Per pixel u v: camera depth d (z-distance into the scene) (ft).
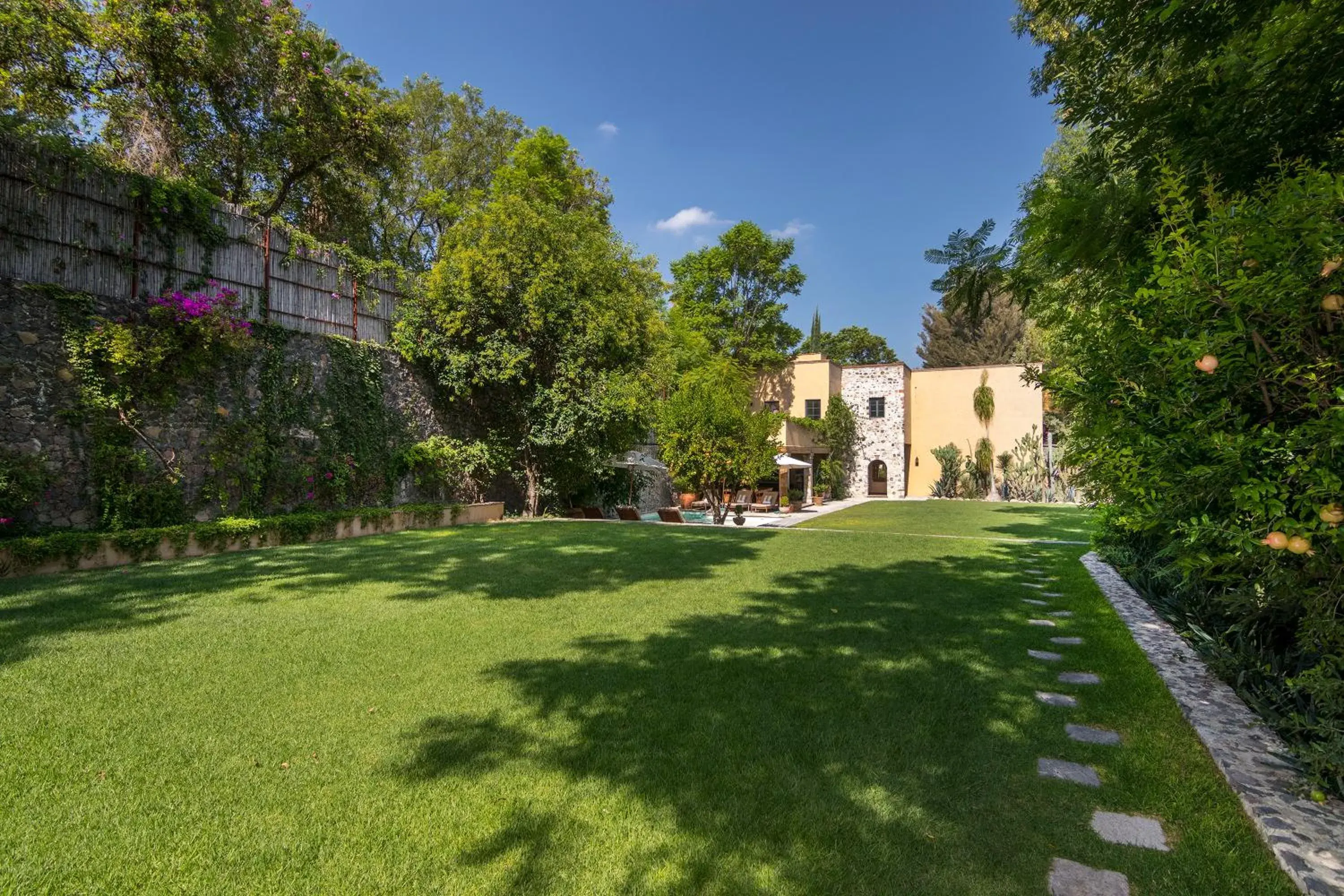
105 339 27.14
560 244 46.65
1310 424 6.89
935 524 51.34
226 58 39.45
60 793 8.06
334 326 39.52
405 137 55.67
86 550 24.18
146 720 10.28
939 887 6.59
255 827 7.42
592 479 58.44
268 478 34.19
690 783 8.60
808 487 87.40
